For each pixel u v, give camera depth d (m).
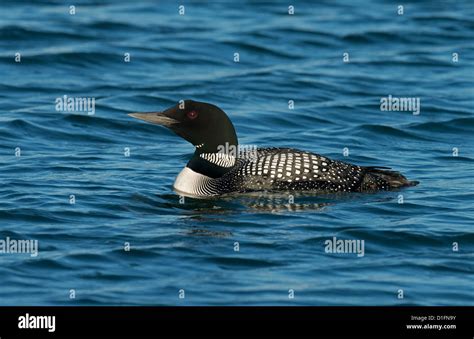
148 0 30.27
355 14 29.19
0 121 19.16
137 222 13.52
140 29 26.98
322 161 14.73
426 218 13.75
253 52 25.58
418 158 17.58
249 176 14.60
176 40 26.11
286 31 27.22
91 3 29.66
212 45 25.84
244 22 28.12
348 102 21.50
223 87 22.55
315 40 26.61
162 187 15.20
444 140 19.16
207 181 14.70
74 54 24.39
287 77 23.41
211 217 13.72
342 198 14.45
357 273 11.92
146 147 18.17
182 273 11.80
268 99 21.73
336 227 13.30
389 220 13.63
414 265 12.20
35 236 12.88
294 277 11.74
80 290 11.27
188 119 14.69
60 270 11.83
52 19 27.45
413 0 30.91
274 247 12.62
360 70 24.22
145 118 14.76
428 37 27.02
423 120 20.17
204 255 12.30
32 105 20.66
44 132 18.84
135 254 12.30
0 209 13.82
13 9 28.52
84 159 17.06
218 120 14.72
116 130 19.25
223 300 11.09
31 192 14.73
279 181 14.55
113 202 14.33
